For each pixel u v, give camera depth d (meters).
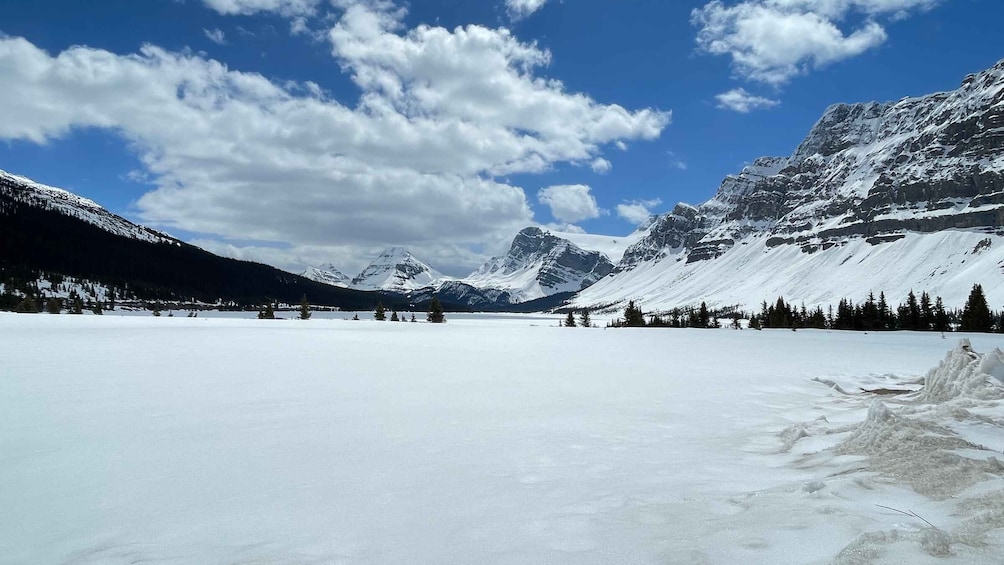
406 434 9.45
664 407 12.47
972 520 4.42
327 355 23.02
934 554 3.85
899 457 6.58
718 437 9.51
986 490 5.11
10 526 5.62
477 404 12.46
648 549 4.56
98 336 29.05
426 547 4.82
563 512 5.64
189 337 30.42
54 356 19.91
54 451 8.24
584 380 16.84
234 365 18.77
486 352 26.34
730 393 14.73
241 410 11.39
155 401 12.18
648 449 8.55
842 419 10.52
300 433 9.45
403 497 6.25
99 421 10.19
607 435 9.54
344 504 6.04
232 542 5.09
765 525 4.88
